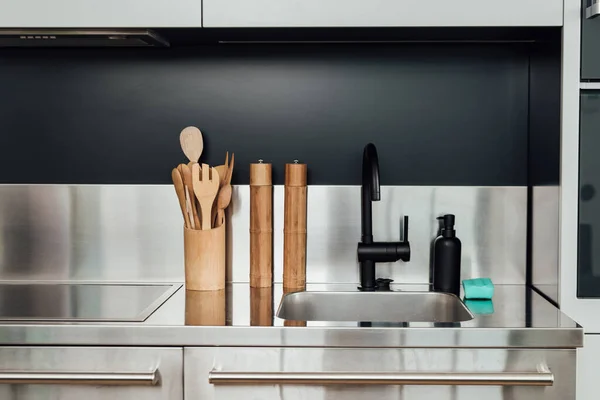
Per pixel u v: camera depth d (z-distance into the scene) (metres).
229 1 1.70
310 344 1.46
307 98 1.98
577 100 1.65
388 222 1.96
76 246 1.98
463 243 1.96
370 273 1.88
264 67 1.98
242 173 1.99
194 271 1.83
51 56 1.98
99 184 2.00
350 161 1.98
